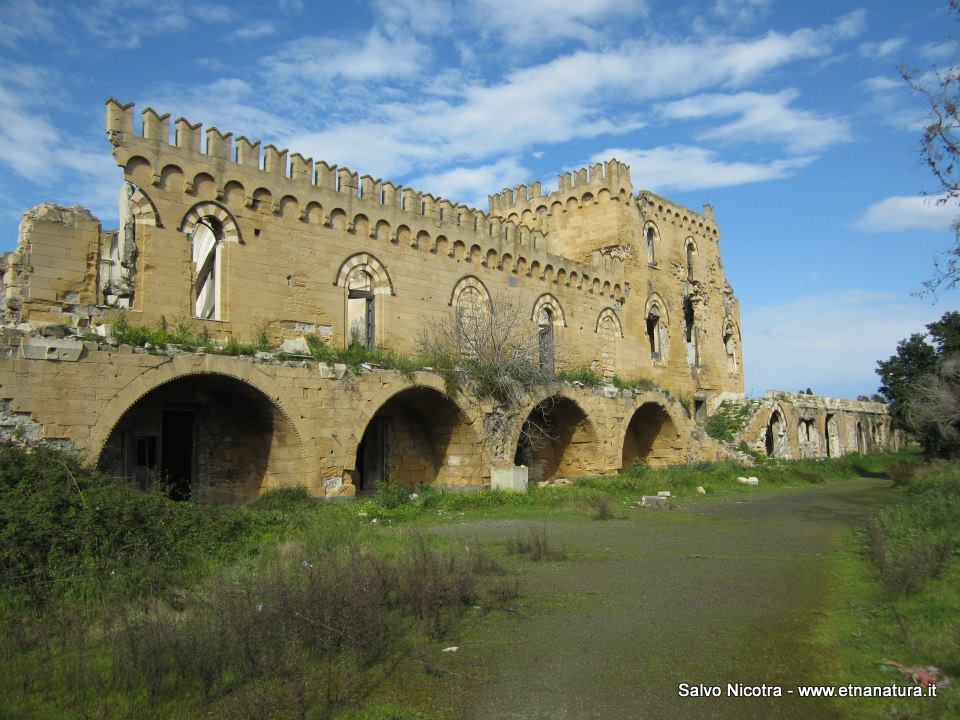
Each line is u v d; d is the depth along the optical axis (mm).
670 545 19625
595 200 47750
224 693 9078
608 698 8750
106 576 13195
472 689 9109
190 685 9133
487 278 36688
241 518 17859
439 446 32594
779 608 12617
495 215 52062
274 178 27719
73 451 18656
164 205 24500
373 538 18766
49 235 21391
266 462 25250
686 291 54219
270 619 10445
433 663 10016
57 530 13789
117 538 14430
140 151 24000
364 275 31344
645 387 43344
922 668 9391
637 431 46344
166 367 21031
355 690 9039
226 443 25719
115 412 19828
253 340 26469
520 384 33562
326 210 29375
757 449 52469
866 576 15070
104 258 24766
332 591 11062
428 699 8844
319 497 24672
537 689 9070
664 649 10438
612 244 46750
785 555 18125
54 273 21391
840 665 9617
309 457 24609
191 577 14102
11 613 11578
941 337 51062
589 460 38656
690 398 52656
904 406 48500
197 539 15883
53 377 18844
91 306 22109
